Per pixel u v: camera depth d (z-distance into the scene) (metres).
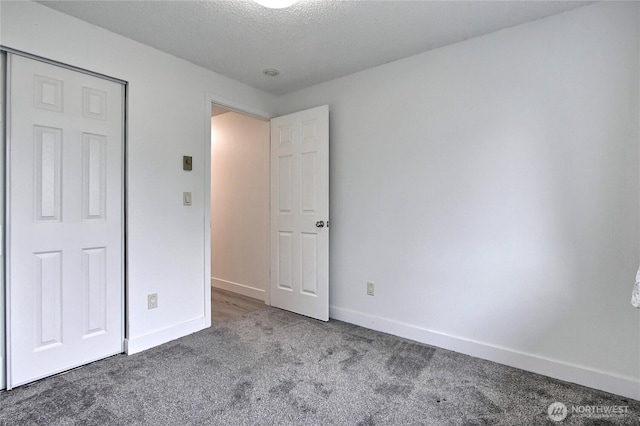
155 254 2.46
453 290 2.38
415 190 2.54
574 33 1.93
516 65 2.11
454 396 1.81
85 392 1.83
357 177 2.86
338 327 2.83
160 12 1.97
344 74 2.89
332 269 3.05
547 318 2.03
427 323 2.51
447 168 2.39
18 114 1.86
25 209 1.89
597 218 1.88
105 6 1.91
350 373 2.05
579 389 1.88
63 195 2.04
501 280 2.19
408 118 2.57
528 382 1.96
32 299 1.93
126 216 2.31
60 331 2.04
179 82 2.58
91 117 2.14
